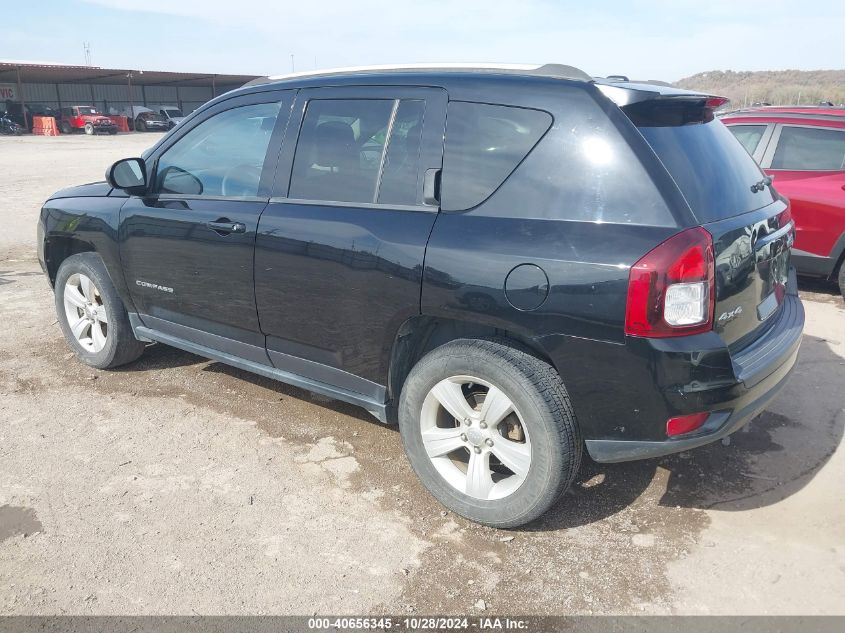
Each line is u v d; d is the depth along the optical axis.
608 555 2.77
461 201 2.84
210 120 3.80
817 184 6.18
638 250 2.42
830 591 2.56
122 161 3.91
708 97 2.86
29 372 4.59
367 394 3.28
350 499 3.16
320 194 3.27
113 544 2.83
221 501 3.14
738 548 2.81
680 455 3.54
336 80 3.33
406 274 2.88
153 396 4.23
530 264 2.58
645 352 2.44
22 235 9.57
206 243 3.62
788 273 3.49
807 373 4.53
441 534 2.91
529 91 2.76
